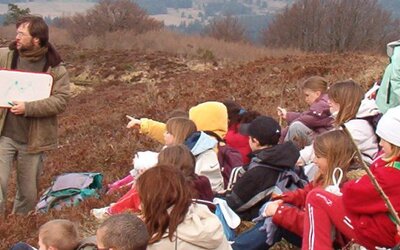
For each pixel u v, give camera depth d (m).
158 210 3.06
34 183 5.58
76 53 31.91
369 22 47.75
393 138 3.13
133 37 37.09
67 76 5.55
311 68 13.02
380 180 3.12
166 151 3.77
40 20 5.30
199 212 3.19
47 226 3.50
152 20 45.91
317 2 48.56
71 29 42.56
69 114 15.91
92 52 31.98
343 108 4.47
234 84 13.17
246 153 5.20
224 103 5.50
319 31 48.47
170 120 4.54
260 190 3.98
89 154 8.51
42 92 5.36
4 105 5.29
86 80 27.98
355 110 4.46
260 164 4.02
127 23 43.75
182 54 31.27
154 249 3.05
